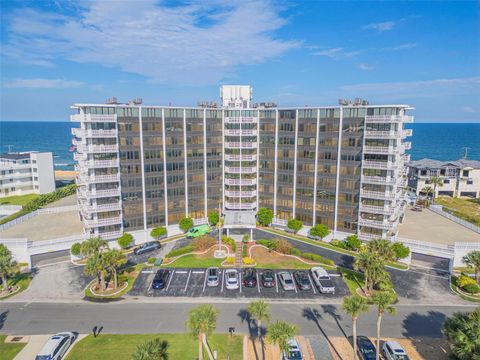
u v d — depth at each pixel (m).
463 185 112.38
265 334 42.19
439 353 39.00
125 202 70.50
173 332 42.44
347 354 38.69
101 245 53.78
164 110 71.94
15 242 61.06
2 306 48.50
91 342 40.25
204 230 76.69
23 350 39.06
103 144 66.44
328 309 48.12
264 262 63.03
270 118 78.38
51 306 48.62
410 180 117.00
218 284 55.19
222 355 38.19
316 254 67.31
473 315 34.72
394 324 44.69
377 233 68.19
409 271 60.31
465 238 67.44
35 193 113.94
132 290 53.25
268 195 82.12
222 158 82.38
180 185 76.81
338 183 71.69
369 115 65.94
